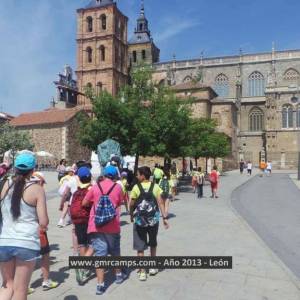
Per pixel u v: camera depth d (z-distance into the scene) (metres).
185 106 33.38
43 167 60.38
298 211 19.56
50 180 39.78
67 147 60.44
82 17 89.56
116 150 24.45
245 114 88.38
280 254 10.77
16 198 5.31
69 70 92.94
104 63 87.44
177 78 95.06
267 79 88.06
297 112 79.12
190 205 21.36
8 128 61.09
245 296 7.25
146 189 8.39
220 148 51.94
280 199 25.08
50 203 21.53
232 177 49.62
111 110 31.28
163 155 31.25
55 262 9.45
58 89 88.56
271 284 7.92
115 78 88.12
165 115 30.72
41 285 7.77
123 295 7.27
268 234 13.59
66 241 11.82
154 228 8.33
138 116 30.98
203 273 8.62
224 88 91.75
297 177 46.75
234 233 13.20
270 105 80.62
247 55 90.94
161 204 8.65
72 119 61.84
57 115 63.25
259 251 10.65
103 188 7.73
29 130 63.16
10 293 5.25
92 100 33.03
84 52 89.19
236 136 80.62
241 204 22.39
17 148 57.31
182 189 32.06
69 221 15.37
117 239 7.80
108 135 30.94
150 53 105.00
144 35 107.31
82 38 89.19
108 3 87.56
